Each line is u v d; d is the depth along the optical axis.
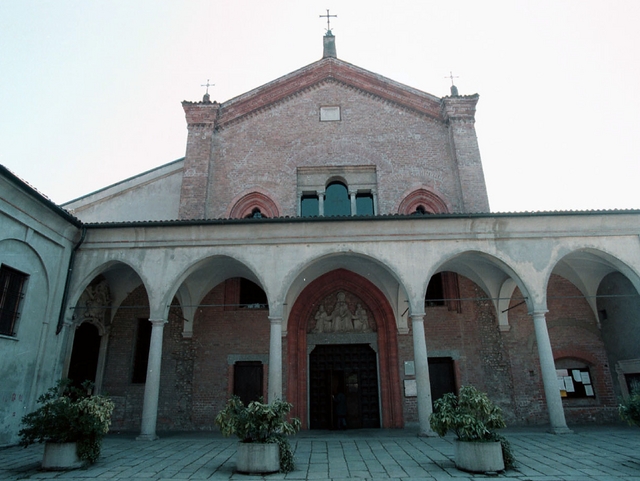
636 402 10.16
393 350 18.47
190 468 9.95
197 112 21.55
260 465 9.33
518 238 15.63
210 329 18.89
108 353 18.81
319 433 16.25
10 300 13.48
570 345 18.53
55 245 15.34
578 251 16.03
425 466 9.90
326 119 21.78
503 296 18.67
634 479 8.40
